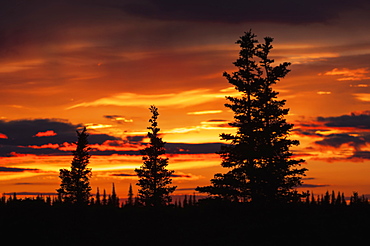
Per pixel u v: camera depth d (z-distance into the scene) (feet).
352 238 118.62
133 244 144.15
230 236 133.80
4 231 143.02
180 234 148.36
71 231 155.74
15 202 169.58
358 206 153.07
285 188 164.25
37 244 138.31
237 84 173.17
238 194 167.43
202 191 172.55
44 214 165.17
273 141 168.86
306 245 116.98
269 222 139.54
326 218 139.33
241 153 166.61
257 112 171.22
